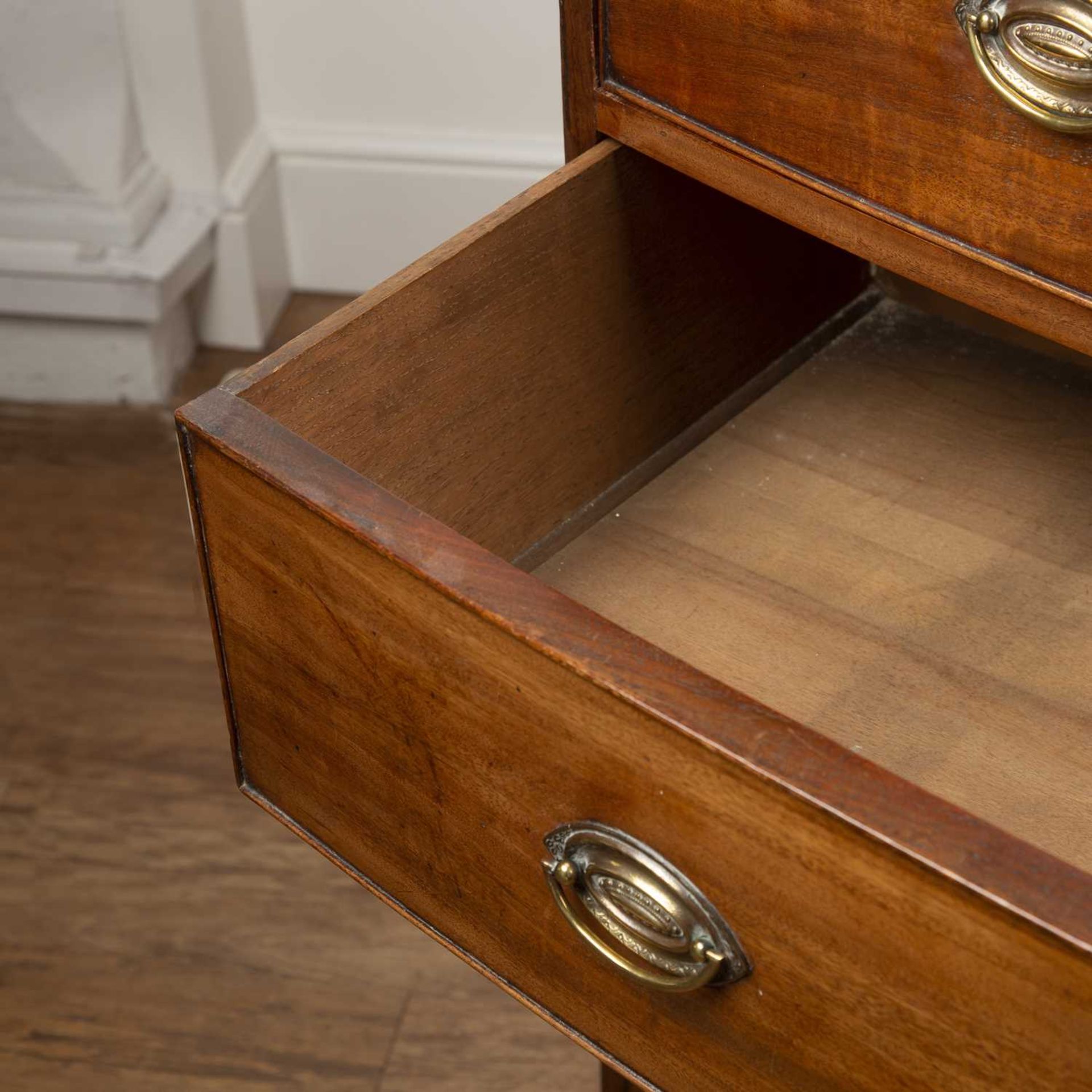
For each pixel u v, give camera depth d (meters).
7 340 1.83
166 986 1.34
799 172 0.68
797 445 0.87
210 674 1.57
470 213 1.92
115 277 1.73
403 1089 1.27
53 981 1.35
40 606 1.64
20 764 1.51
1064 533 0.79
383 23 1.79
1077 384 0.89
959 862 0.44
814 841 0.47
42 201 1.73
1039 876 0.44
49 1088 1.28
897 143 0.64
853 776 0.47
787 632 0.76
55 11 1.63
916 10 0.60
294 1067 1.29
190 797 1.48
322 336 0.66
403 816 0.65
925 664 0.74
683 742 0.49
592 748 0.53
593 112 0.75
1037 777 0.68
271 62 1.85
